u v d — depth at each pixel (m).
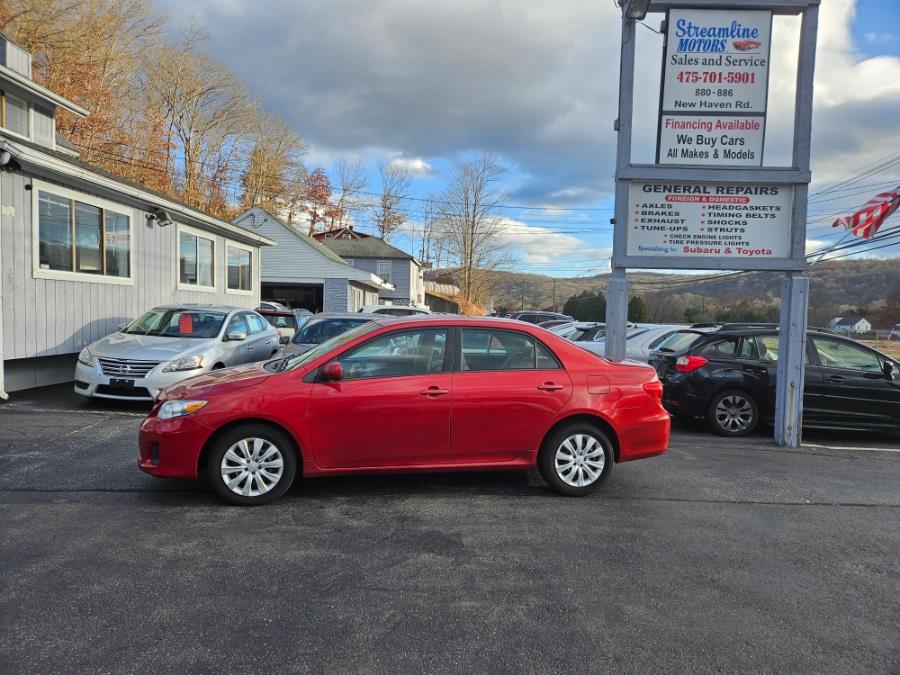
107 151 31.78
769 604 3.39
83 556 3.71
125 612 3.07
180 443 4.55
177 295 13.55
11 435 6.62
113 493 4.87
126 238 11.50
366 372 4.85
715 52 7.47
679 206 7.64
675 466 6.31
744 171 7.47
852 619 3.26
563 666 2.74
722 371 8.06
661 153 7.59
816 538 4.41
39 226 9.18
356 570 3.64
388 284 41.66
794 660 2.85
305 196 58.31
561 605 3.30
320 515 4.53
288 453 4.68
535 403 5.00
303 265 33.44
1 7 25.69
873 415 8.04
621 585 3.56
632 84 7.53
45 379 9.99
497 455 5.02
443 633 2.98
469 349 5.06
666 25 7.45
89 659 2.66
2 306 8.45
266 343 11.12
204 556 3.76
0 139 7.95
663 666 2.77
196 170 43.16
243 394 4.62
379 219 69.25
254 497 4.65
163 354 8.24
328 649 2.81
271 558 3.77
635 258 7.70
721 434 8.12
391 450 4.82
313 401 4.66
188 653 2.74
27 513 4.39
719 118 7.54
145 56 37.50
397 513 4.62
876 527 4.68
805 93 7.44
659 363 8.95
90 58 30.44
